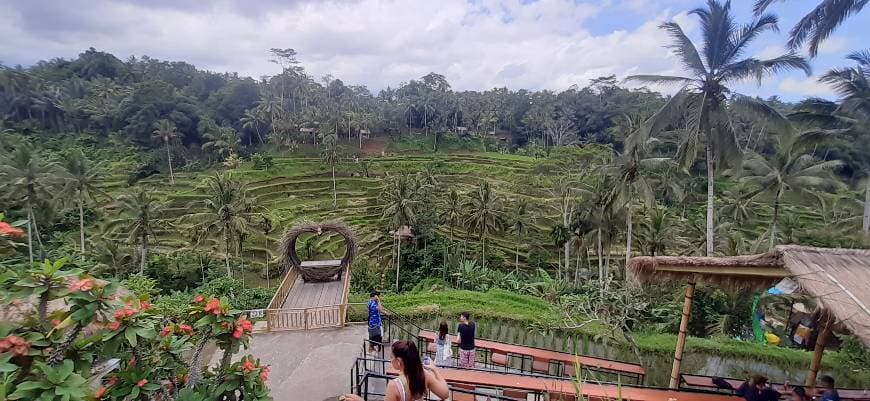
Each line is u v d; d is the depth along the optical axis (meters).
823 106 18.14
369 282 29.45
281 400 7.60
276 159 63.94
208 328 4.43
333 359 9.23
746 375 10.93
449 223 43.50
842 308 4.11
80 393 3.05
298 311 12.06
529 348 9.41
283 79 86.31
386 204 37.88
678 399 6.54
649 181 22.48
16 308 3.79
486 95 99.62
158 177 58.28
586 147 39.97
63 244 36.12
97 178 34.22
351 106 84.81
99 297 3.56
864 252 5.02
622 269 27.61
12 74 65.88
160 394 4.31
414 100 85.56
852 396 7.86
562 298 14.28
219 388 4.32
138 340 4.14
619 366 8.94
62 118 67.88
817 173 23.33
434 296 15.83
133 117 65.81
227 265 30.20
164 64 102.62
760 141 51.16
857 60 16.30
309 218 44.62
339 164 63.50
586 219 28.58
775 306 15.66
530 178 44.41
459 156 70.81
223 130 69.62
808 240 23.27
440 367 7.26
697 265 6.13
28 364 3.26
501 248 42.12
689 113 16.67
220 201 30.20
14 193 29.20
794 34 13.38
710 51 15.95
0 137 51.34
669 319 15.37
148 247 34.59
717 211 34.66
